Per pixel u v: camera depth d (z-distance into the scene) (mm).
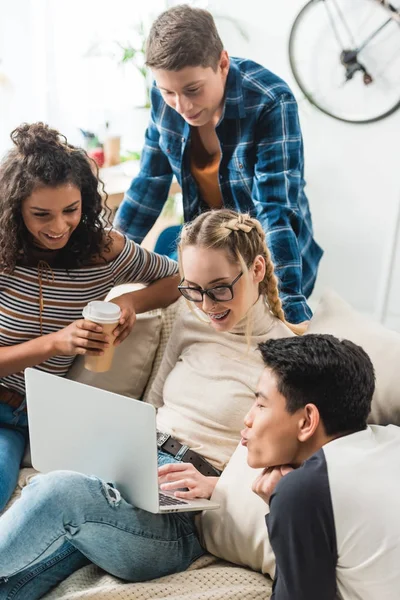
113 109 3523
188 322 1832
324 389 1249
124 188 3182
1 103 3150
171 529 1510
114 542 1427
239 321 1709
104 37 3400
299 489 1147
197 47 1990
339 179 3672
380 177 3594
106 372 1943
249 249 1603
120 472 1451
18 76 3168
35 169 1654
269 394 1293
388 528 1118
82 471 1531
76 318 1884
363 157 3596
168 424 1723
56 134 1728
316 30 3477
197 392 1714
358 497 1131
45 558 1429
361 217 3684
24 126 1718
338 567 1167
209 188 2443
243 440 1355
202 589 1427
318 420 1254
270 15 3535
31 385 1525
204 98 2078
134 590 1385
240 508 1484
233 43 3645
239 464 1540
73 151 1742
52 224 1703
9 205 1699
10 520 1354
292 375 1262
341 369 1251
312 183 3729
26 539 1343
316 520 1135
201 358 1760
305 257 2623
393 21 3346
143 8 3479
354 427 1271
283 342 1325
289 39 3523
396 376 1650
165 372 1877
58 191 1665
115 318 1687
